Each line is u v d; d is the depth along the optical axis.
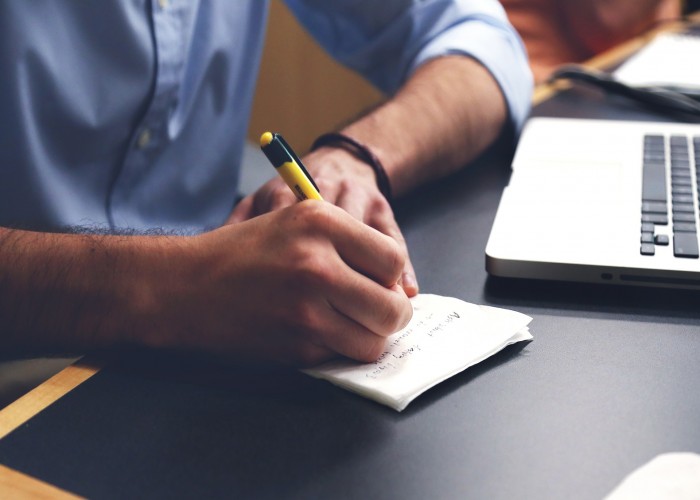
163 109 0.84
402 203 0.73
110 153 0.83
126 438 0.43
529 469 0.39
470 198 0.73
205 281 0.48
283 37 1.89
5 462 0.41
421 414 0.43
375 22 0.99
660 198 0.63
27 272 0.52
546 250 0.57
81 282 0.51
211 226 0.90
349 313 0.47
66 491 0.39
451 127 0.77
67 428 0.43
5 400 0.57
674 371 0.46
